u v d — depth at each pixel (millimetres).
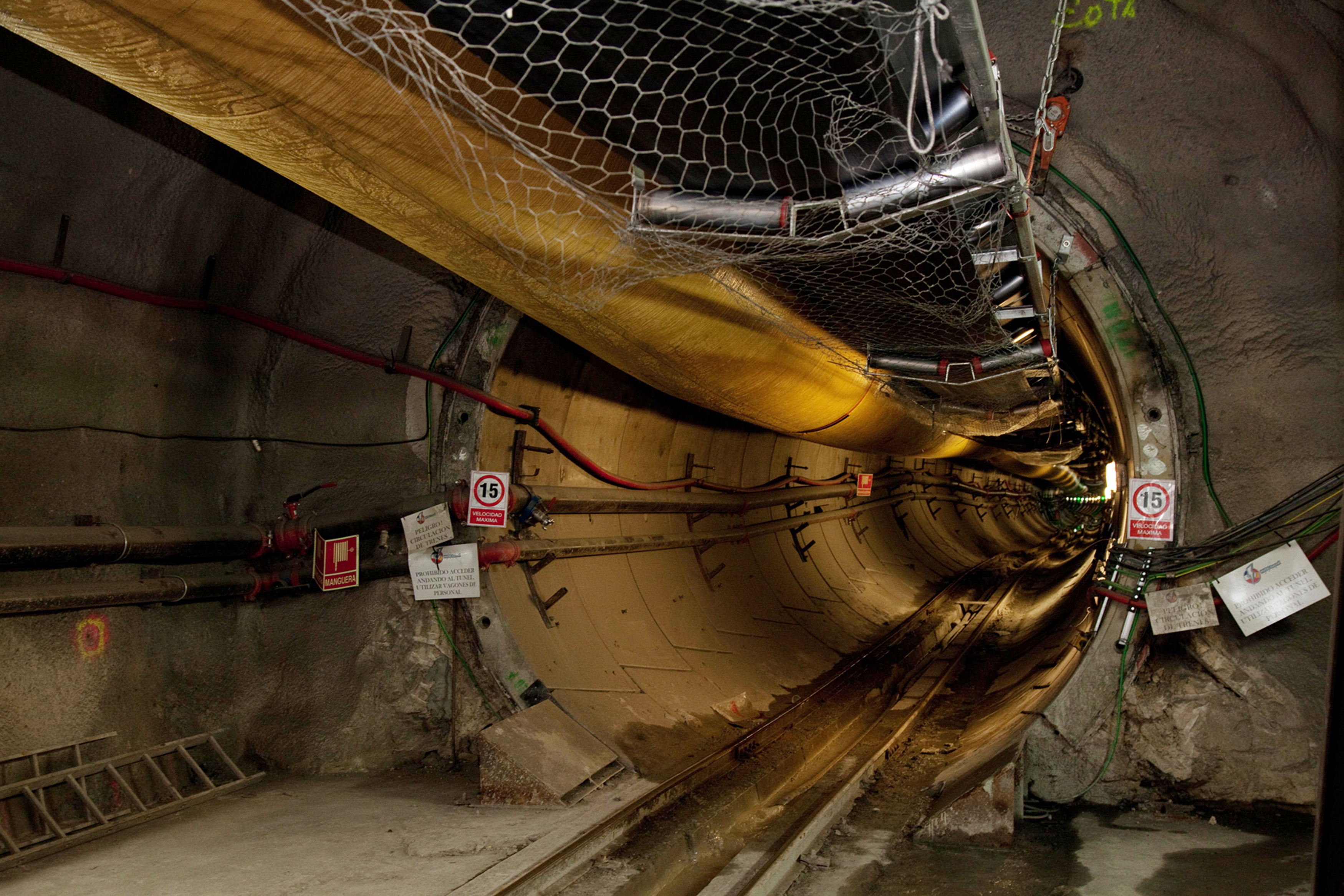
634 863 4770
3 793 4418
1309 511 5312
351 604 6512
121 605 5367
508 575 6973
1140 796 5582
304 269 6535
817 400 7059
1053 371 7219
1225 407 5508
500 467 7039
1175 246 5449
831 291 5391
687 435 10297
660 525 9867
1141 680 5676
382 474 6656
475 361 6578
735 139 3705
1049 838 5133
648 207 3854
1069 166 5531
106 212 5426
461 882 4000
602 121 3516
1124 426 6023
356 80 3193
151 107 5281
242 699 6207
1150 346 5605
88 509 5375
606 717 6684
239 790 5719
